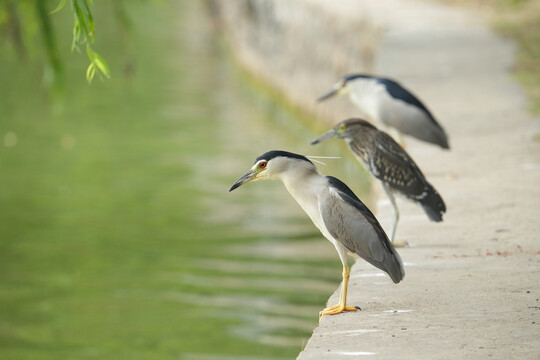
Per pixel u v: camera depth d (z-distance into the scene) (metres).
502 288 7.53
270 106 30.78
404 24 22.75
